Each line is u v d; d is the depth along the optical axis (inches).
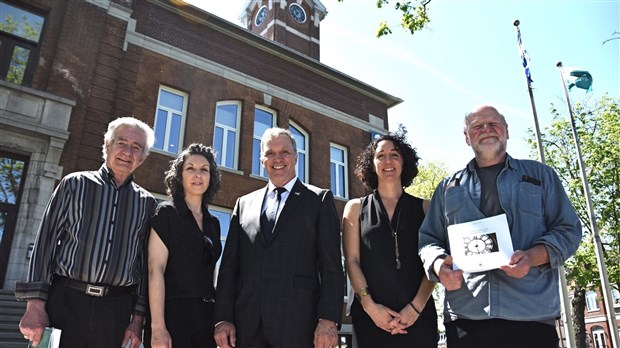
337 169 622.2
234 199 487.5
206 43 522.9
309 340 109.1
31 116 354.9
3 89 348.8
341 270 116.3
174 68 480.7
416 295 116.3
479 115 116.6
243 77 541.0
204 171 135.3
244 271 116.6
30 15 393.4
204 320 118.0
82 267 111.0
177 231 122.0
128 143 129.4
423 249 112.0
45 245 111.3
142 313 120.3
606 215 777.6
